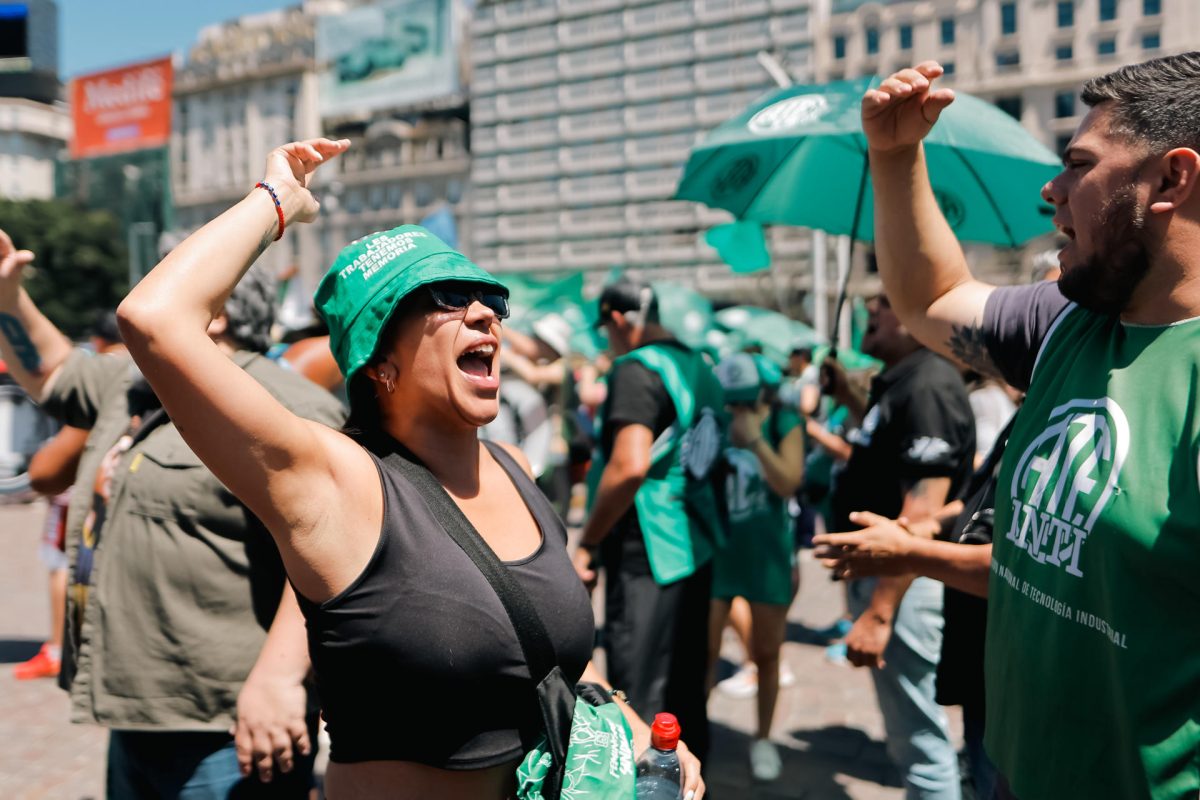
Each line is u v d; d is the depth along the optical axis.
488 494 1.43
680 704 2.93
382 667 1.22
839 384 3.29
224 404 1.14
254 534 2.05
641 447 2.81
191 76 85.56
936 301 1.85
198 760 2.03
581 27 73.50
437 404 1.35
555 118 74.38
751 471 3.77
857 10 58.69
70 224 65.38
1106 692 1.22
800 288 55.41
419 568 1.24
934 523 2.38
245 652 2.04
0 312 2.44
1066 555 1.28
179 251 1.20
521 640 1.27
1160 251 1.25
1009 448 1.49
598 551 3.03
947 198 2.93
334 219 77.81
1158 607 1.16
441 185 77.38
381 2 77.12
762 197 3.34
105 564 2.08
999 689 1.46
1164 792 1.14
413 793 1.24
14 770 4.01
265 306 2.27
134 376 2.26
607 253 72.38
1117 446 1.23
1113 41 50.69
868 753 4.14
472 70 77.75
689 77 69.81
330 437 1.26
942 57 55.38
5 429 5.28
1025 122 52.59
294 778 2.06
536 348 7.40
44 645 5.79
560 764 1.28
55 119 94.69
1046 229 2.89
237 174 83.12
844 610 6.68
